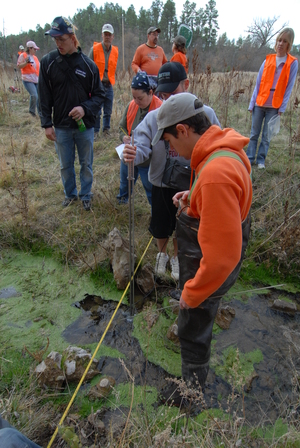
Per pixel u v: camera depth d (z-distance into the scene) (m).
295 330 2.58
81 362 2.12
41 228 3.50
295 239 3.05
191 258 1.56
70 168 3.66
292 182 4.01
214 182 1.19
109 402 2.00
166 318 2.66
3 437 0.89
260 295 2.95
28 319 2.63
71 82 3.13
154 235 2.73
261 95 4.21
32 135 5.99
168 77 2.30
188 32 5.11
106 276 3.04
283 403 2.02
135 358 2.32
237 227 1.21
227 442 1.55
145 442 1.60
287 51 4.01
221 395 2.08
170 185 2.29
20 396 1.90
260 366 2.28
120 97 7.43
